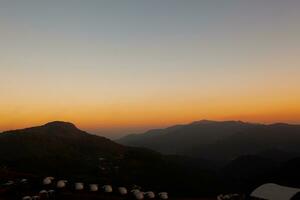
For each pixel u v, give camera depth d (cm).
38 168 12150
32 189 7831
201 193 9212
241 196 7600
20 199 7050
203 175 14638
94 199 7269
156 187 9994
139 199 7412
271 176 12294
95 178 10306
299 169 11838
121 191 7825
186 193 9081
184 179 11894
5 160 14038
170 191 9406
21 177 9062
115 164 13925
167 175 12294
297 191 6500
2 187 7900
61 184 8031
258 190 7031
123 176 11450
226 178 15475
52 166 12781
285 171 12169
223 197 7662
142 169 12925
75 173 11731
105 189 7944
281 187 6831
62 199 7112
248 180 13425
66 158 14800
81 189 7969
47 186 8094
